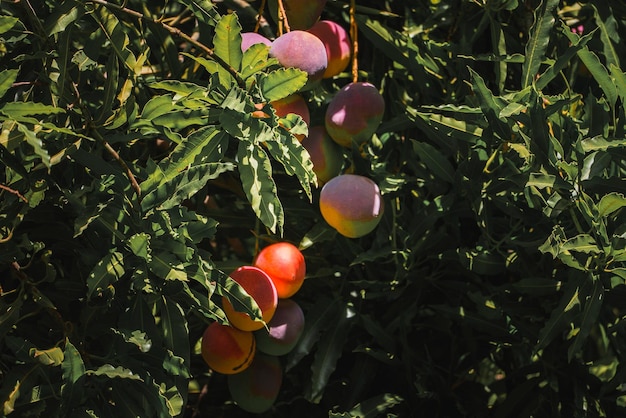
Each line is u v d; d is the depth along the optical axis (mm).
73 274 2062
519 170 2111
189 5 1928
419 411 2264
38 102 2061
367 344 2283
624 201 1993
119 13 2168
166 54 2211
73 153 1944
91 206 1892
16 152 1925
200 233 1947
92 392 1958
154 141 2221
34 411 1919
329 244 2285
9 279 2051
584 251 2012
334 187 2152
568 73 2291
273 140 1902
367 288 2266
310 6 2205
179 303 2080
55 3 2078
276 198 1891
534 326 2225
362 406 2195
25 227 2084
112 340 1993
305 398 2244
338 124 2180
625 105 2070
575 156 2078
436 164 2215
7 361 2066
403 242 2236
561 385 2262
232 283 1950
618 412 2240
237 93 1883
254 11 2281
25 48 2096
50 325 2033
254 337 2172
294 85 1921
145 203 1914
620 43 2160
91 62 2051
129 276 1996
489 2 2232
